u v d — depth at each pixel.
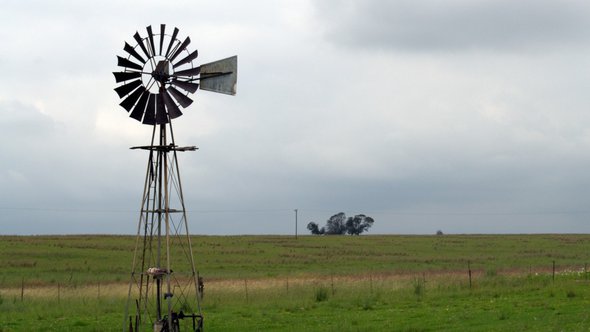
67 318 33.50
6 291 48.25
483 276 52.34
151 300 39.03
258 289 45.16
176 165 27.75
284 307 35.97
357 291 42.03
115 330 30.17
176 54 27.36
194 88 27.31
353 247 117.81
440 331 27.27
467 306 34.19
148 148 27.38
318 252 105.50
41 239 115.81
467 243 128.50
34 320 32.88
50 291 47.53
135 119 27.12
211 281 55.62
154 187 27.78
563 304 33.22
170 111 27.19
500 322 28.69
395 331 27.59
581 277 44.22
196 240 128.50
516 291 38.94
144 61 27.16
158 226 27.95
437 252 107.06
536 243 127.00
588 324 27.00
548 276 45.50
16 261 81.12
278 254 100.38
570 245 121.81
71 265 78.75
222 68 27.66
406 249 113.62
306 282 51.31
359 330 27.84
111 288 49.81
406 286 44.47
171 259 88.44
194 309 35.62
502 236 153.62
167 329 27.25
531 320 28.70
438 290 41.19
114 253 94.62
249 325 30.69
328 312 34.00
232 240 131.12
